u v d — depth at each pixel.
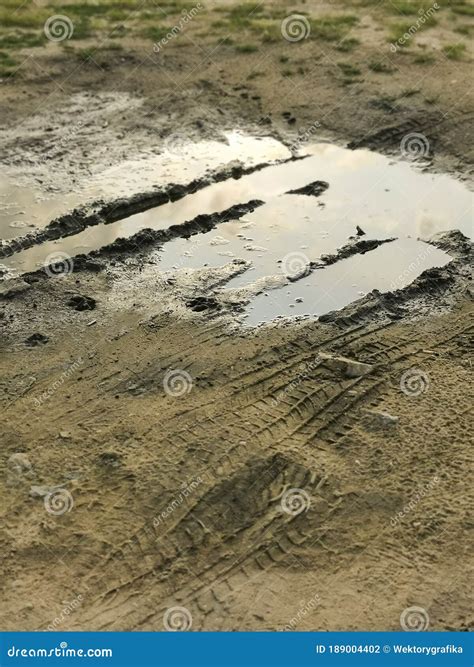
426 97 15.59
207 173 13.61
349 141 14.62
